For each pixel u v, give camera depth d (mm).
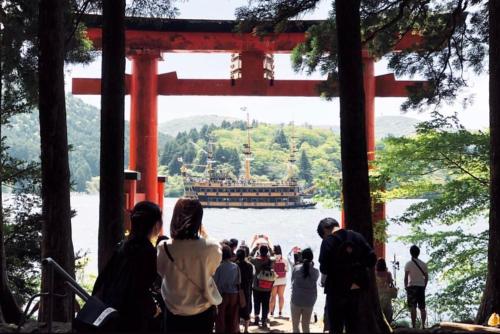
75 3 14555
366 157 9758
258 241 14602
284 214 98188
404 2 14047
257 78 21375
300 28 20828
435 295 16547
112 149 11242
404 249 46000
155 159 21359
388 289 12656
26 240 15805
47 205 10633
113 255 5324
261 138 176750
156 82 21438
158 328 5477
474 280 15375
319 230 7160
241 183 101562
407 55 16078
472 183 15672
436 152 15703
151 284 5164
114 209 11203
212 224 75438
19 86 16109
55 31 10656
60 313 10305
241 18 13641
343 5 9758
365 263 6766
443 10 15875
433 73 16078
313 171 151875
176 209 5418
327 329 9703
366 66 20859
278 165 158000
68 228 10742
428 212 15555
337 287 6750
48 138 10648
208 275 5344
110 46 11289
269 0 13477
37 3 14406
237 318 10062
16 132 154125
